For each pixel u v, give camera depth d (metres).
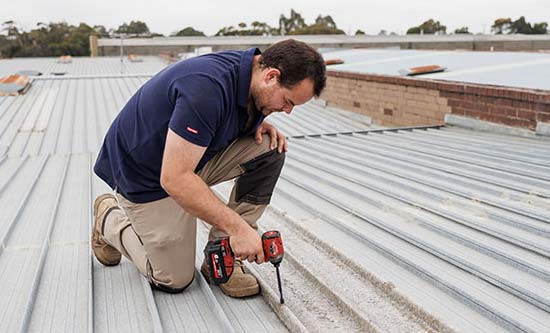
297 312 2.26
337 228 3.25
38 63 21.05
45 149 6.58
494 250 2.63
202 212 2.05
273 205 3.77
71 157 5.69
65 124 8.02
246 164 2.39
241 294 2.40
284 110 2.12
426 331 2.06
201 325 2.20
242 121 2.18
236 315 2.28
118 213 2.59
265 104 2.09
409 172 4.32
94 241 2.69
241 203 2.48
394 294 2.31
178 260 2.33
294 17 51.47
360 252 2.85
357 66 10.33
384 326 2.10
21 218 3.64
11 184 4.57
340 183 4.14
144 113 2.12
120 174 2.25
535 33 43.06
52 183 4.63
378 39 31.84
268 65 2.01
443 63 9.20
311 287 2.49
